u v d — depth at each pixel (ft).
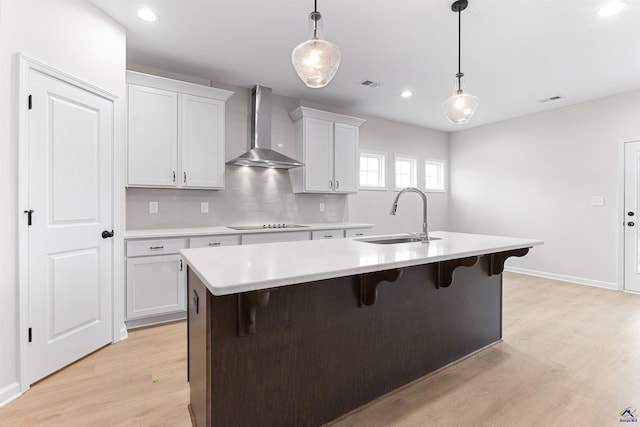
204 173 11.28
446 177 20.40
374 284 5.58
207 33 8.98
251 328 4.39
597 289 13.82
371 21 8.34
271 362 4.81
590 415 5.57
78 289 7.43
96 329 7.95
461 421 5.43
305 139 13.67
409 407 5.84
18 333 6.11
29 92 6.26
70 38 7.09
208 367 4.32
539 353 7.97
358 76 11.85
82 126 7.46
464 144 19.69
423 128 19.35
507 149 17.47
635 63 10.69
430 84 12.63
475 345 8.02
